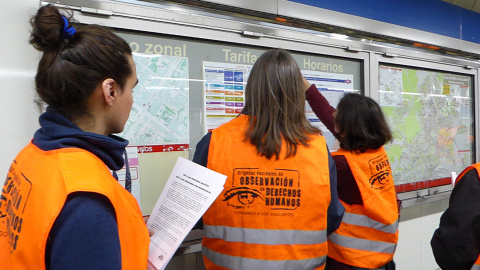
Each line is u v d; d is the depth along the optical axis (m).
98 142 0.56
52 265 0.46
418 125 2.36
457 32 2.63
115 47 0.57
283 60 0.89
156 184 1.35
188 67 1.42
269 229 0.85
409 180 2.31
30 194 0.52
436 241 1.00
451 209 0.98
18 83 1.09
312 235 0.87
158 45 1.35
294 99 0.89
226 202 0.88
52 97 0.54
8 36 1.07
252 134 0.88
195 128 1.45
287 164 0.86
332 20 1.88
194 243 1.42
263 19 1.65
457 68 2.60
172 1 1.38
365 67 2.03
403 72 2.26
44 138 0.56
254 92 0.90
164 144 1.37
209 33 1.46
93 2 1.18
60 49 0.53
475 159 2.75
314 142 0.90
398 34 2.21
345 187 1.30
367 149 1.32
